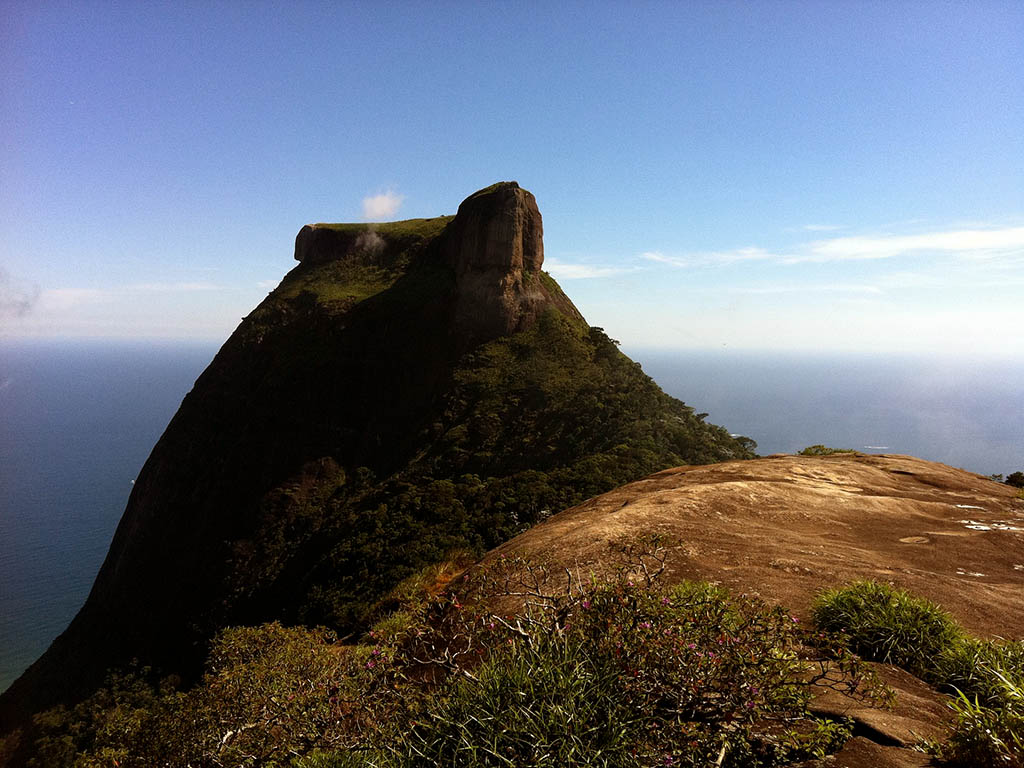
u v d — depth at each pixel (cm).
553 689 235
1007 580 725
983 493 1385
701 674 247
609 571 588
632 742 225
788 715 260
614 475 3944
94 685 4916
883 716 307
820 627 486
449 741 234
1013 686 299
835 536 925
